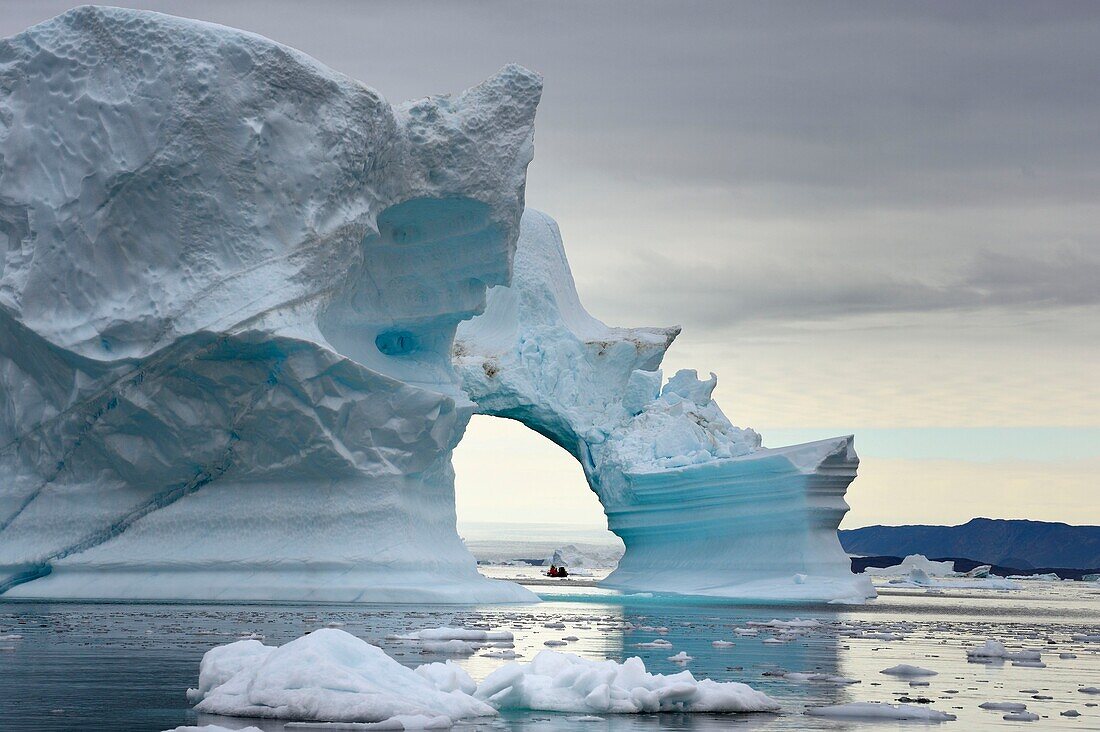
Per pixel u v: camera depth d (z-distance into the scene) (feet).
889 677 63.36
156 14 126.21
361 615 104.47
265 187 125.70
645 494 198.18
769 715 47.55
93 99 126.31
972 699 54.03
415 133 136.98
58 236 127.24
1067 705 52.70
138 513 132.16
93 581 128.88
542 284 223.71
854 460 180.34
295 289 125.70
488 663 63.72
